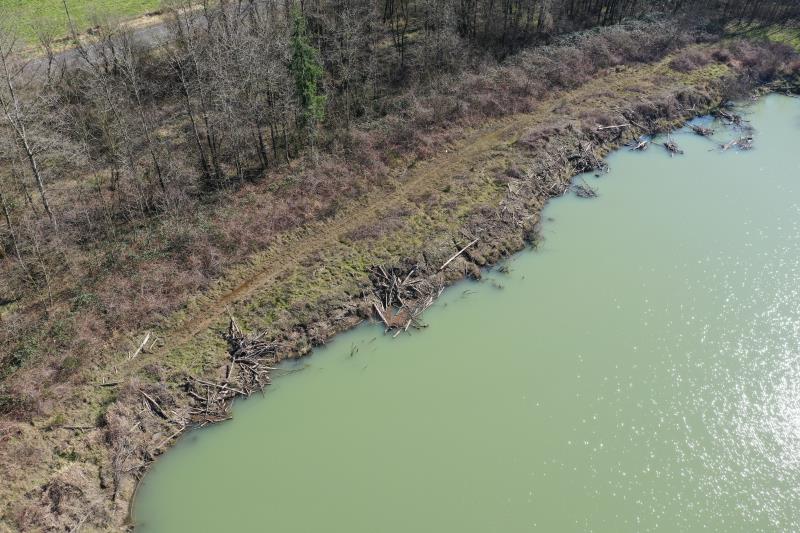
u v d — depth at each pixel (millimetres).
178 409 35844
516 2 74812
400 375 39000
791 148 60531
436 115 58625
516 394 37844
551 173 54688
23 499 30406
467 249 46625
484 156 55625
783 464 34125
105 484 32250
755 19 79938
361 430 35875
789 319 42125
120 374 36469
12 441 32344
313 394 37812
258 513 32062
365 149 54062
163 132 56344
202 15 68188
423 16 71688
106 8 73000
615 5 77250
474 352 40406
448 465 34219
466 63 66375
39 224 44156
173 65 55969
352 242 46281
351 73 60219
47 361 36094
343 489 33125
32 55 62688
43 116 48938
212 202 49188
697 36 75500
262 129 57156
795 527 31500
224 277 42938
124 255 43719
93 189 49844
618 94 65375
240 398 37250
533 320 42500
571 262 47031
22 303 39938
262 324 40000
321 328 40656
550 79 66125
